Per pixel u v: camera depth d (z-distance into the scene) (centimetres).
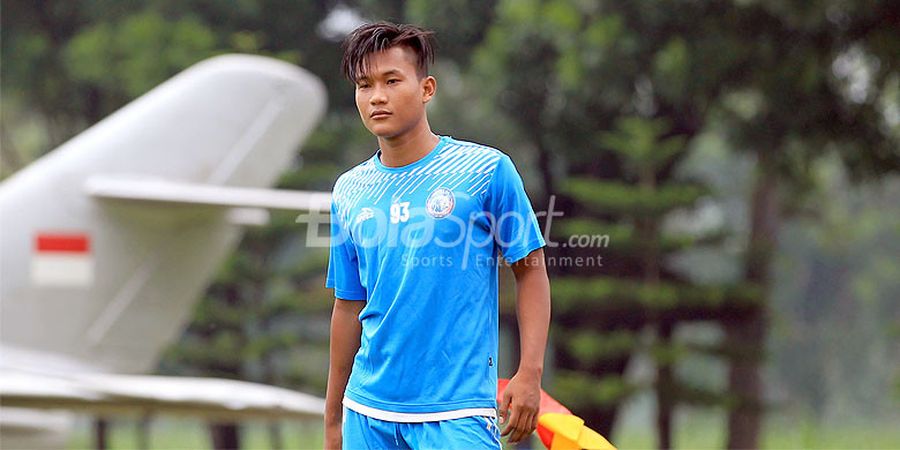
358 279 1566
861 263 14375
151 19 7162
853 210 13562
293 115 4491
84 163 4197
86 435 12862
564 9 6400
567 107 6850
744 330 7288
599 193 6456
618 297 6481
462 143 1510
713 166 12988
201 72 4397
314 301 7338
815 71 5947
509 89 6875
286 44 7644
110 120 4303
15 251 4084
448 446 1452
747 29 5991
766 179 7331
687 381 7088
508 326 7294
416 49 1484
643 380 6925
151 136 4294
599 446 1536
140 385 3694
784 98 6194
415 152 1496
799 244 14088
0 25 7881
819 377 14638
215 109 4381
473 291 1474
